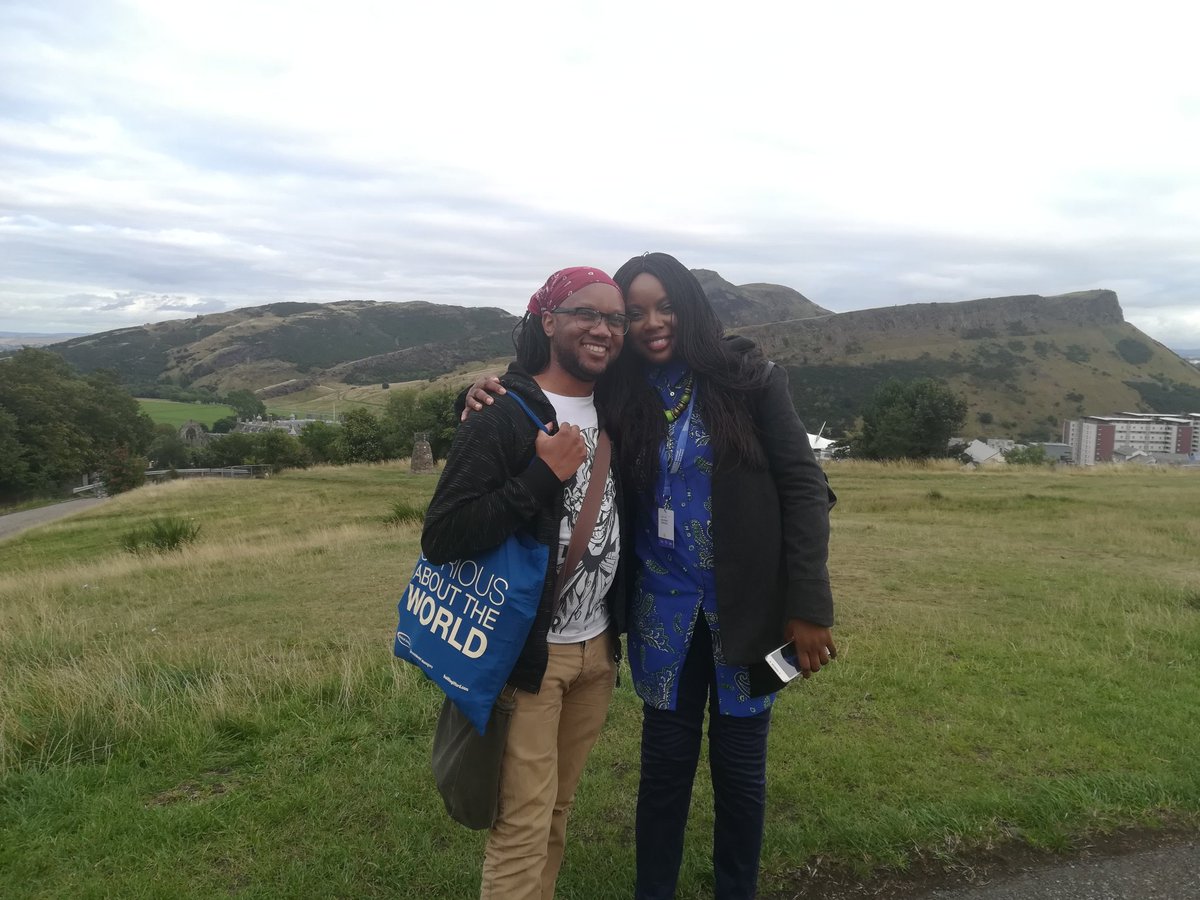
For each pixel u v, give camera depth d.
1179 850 2.57
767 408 2.07
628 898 2.38
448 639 1.80
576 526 1.92
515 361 2.12
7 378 59.47
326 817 2.87
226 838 2.73
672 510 2.08
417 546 10.38
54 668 4.88
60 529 22.75
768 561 2.04
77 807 2.96
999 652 4.71
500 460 1.80
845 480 18.70
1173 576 7.20
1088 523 10.84
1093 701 3.92
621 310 1.94
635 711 3.87
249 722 3.64
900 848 2.60
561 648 1.94
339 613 6.53
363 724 3.69
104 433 69.81
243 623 6.41
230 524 17.59
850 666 4.46
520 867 1.87
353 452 48.16
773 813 2.88
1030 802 2.82
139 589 9.05
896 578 7.11
